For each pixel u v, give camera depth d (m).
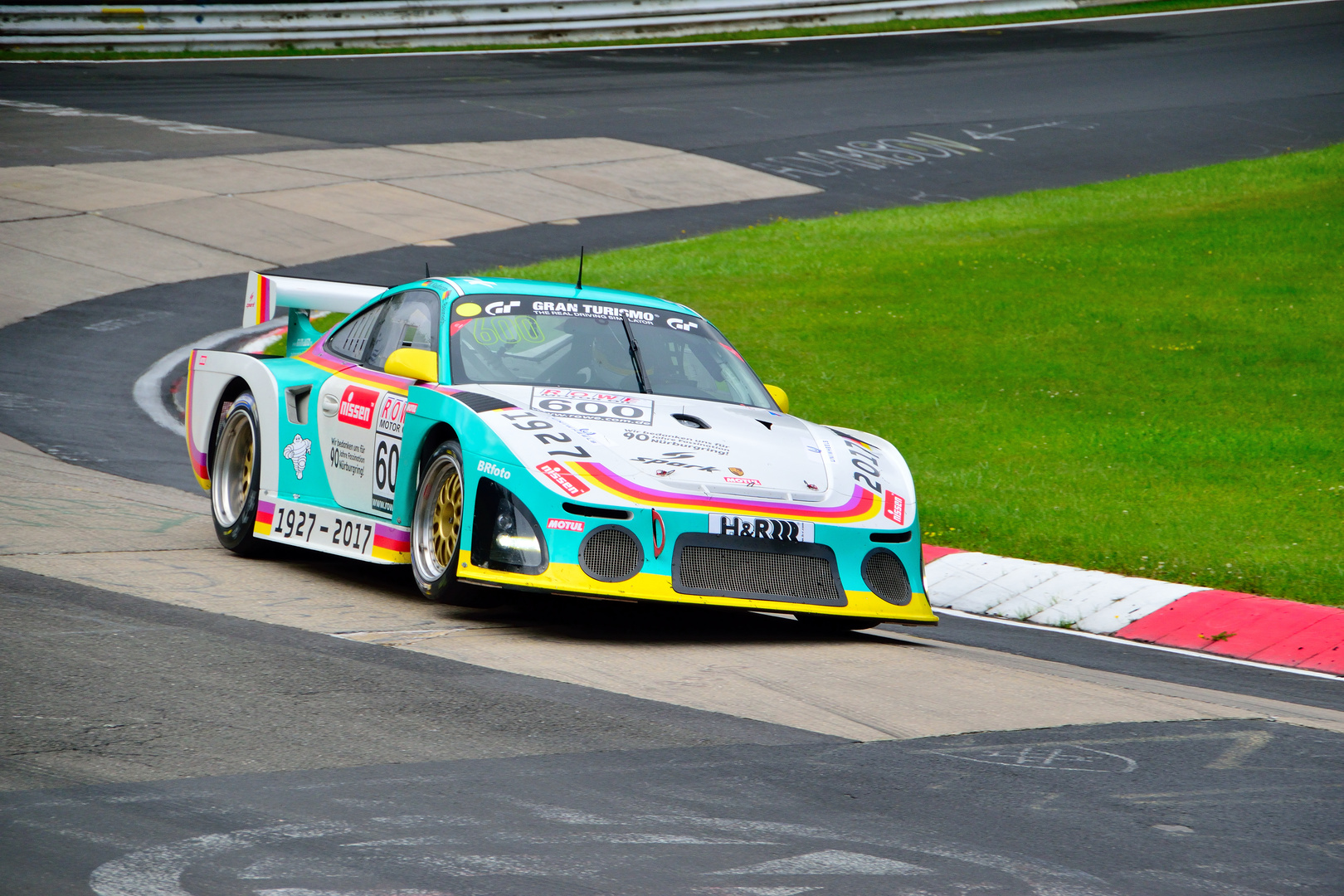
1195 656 25.88
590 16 144.62
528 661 19.75
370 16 139.38
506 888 11.57
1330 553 32.78
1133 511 36.94
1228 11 159.75
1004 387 51.59
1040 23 154.62
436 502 23.17
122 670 17.94
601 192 91.94
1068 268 70.06
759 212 89.38
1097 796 14.89
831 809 13.99
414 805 13.60
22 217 76.62
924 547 34.09
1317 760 16.81
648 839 12.90
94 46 134.75
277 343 58.97
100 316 61.25
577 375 24.47
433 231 79.88
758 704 18.16
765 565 21.41
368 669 18.73
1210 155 102.94
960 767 15.72
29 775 13.97
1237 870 12.77
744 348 56.72
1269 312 60.84
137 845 12.24
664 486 21.31
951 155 104.50
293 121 106.50
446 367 24.02
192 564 26.00
